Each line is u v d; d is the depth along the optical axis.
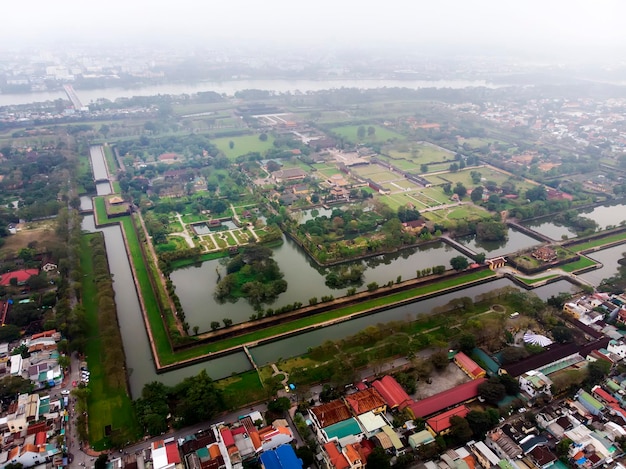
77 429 170.38
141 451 163.50
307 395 186.25
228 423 175.62
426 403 182.50
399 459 158.62
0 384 185.88
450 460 160.00
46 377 192.75
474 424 171.12
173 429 173.88
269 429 166.88
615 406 185.12
